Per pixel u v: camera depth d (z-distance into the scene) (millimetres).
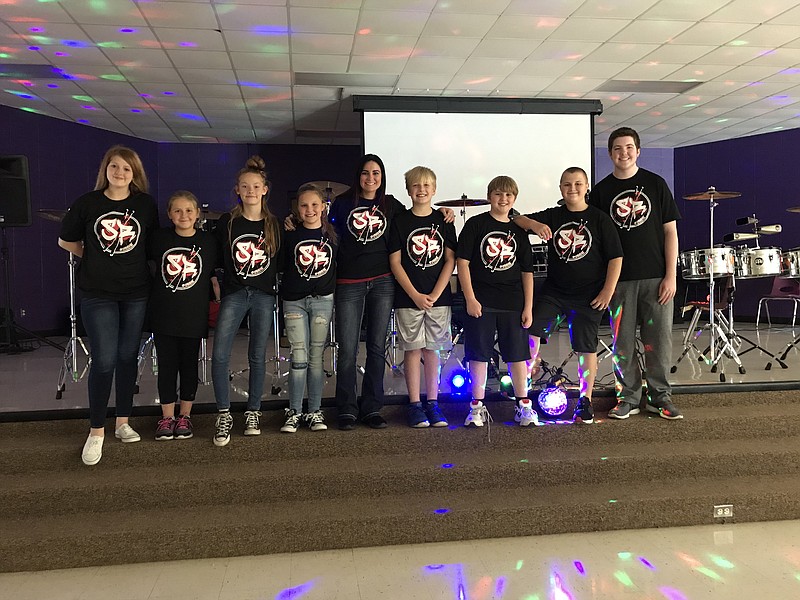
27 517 2271
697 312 4559
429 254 2740
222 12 4730
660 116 7980
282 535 2176
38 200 7496
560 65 6031
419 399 2846
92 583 1979
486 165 7273
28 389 3600
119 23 4898
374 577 1989
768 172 8773
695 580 1952
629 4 4719
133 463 2516
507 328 2773
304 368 2701
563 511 2312
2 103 7012
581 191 2805
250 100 7055
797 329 7211
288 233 2721
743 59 5910
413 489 2469
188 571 2051
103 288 2443
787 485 2523
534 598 1847
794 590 1885
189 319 2590
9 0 4488
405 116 7125
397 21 4957
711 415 2904
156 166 9062
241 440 2576
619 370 2898
